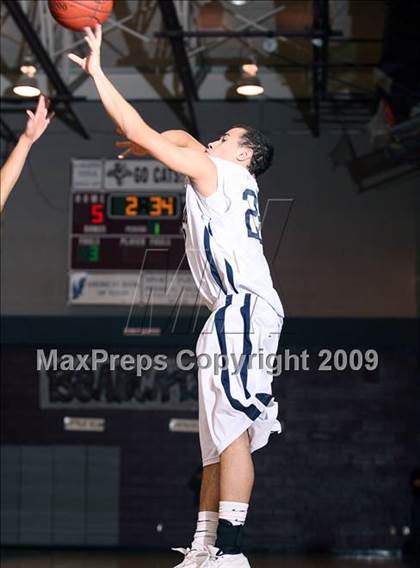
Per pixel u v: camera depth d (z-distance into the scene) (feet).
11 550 46.96
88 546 47.60
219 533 11.56
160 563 41.39
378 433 47.73
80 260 48.29
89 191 48.65
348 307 47.55
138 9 40.96
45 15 41.81
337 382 48.01
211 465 12.24
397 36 40.75
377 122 46.57
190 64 46.62
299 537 47.11
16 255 48.70
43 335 48.08
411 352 47.98
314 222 48.03
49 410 48.73
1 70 47.55
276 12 41.01
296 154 48.52
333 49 43.75
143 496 47.88
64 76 47.09
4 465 48.47
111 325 47.85
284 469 47.67
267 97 48.49
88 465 48.29
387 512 47.09
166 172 48.32
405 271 47.55
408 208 47.83
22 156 11.57
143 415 48.44
